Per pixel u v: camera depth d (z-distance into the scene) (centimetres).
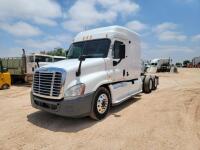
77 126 497
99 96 536
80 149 373
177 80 1805
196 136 421
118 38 651
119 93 641
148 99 826
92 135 438
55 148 379
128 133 444
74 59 619
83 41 669
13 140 419
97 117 527
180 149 364
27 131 469
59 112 470
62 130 472
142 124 502
